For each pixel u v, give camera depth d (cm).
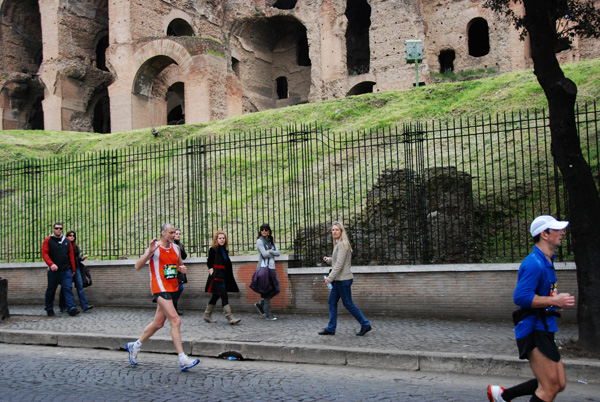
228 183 1844
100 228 1734
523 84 2005
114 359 839
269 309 1067
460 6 4034
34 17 4722
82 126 4175
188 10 4147
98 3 4366
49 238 1191
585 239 767
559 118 800
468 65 3981
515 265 968
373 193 1153
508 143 1611
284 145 2039
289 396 625
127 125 3666
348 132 2000
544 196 1345
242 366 785
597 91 1748
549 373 463
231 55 4528
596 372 682
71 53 4144
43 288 1398
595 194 779
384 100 2252
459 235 1084
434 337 858
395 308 1046
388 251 1121
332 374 729
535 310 476
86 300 1280
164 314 771
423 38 3900
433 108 2023
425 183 1204
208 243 1453
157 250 766
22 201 2012
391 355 762
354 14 4647
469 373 725
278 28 4819
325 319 1046
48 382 700
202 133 2364
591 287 753
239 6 4512
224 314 1094
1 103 4403
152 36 3681
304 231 1219
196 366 786
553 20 1246
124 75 3697
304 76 4816
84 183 2105
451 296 1009
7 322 1109
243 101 4619
